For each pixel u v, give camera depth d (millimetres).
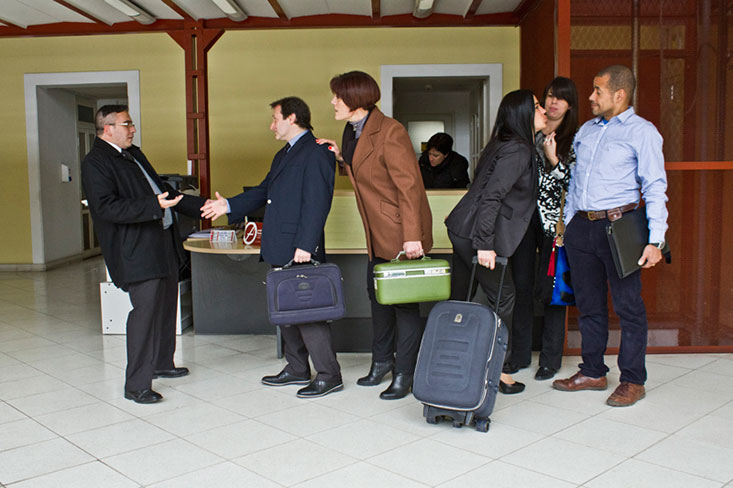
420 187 3510
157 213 3385
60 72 8125
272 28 7055
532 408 3375
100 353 4562
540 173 3764
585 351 3664
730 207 4445
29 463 2740
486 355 2984
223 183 7766
